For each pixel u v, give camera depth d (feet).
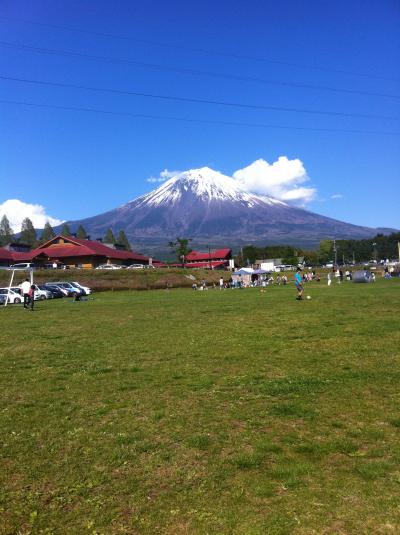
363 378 31.55
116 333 60.59
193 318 75.72
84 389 32.42
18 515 16.20
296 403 26.91
